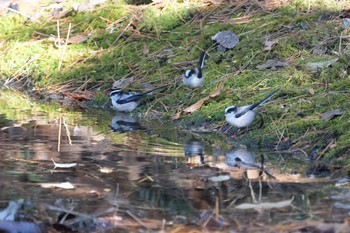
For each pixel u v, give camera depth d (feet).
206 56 43.52
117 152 33.27
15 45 50.06
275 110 36.19
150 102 41.16
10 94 45.73
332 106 35.35
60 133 36.86
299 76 38.91
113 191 27.84
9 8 54.34
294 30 44.24
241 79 40.06
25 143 34.94
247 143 34.53
